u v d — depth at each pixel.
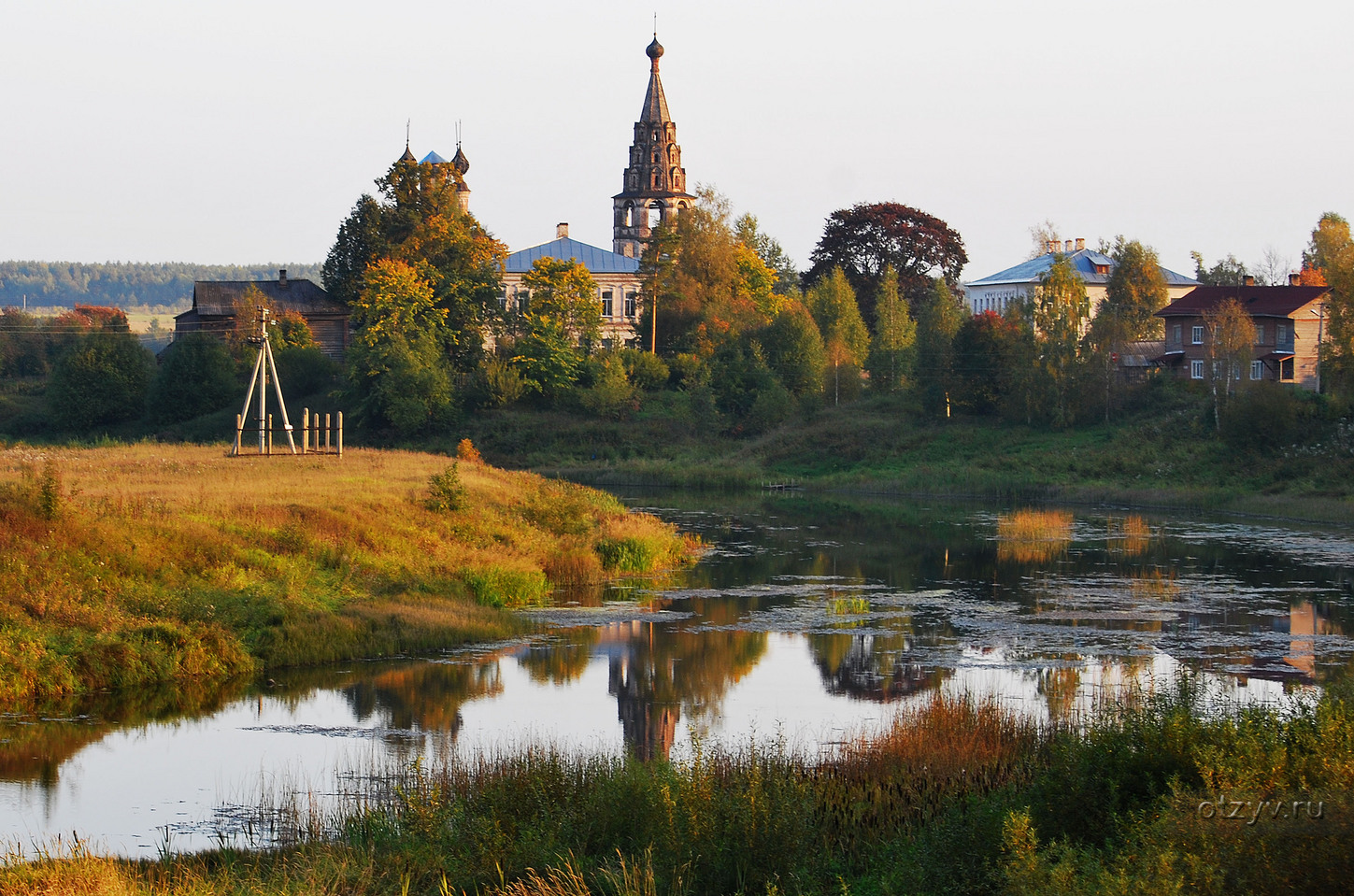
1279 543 68.38
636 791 20.30
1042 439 115.12
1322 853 14.89
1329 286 119.44
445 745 28.23
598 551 57.25
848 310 154.88
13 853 20.62
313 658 36.28
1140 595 50.22
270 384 131.00
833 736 29.00
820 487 109.50
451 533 52.31
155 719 30.34
